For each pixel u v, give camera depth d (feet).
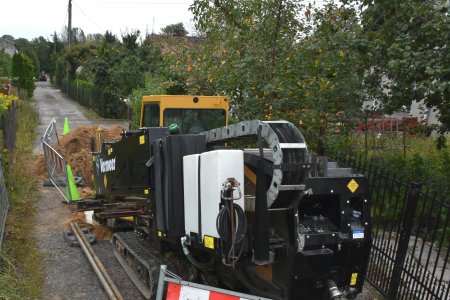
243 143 18.51
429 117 37.52
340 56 20.97
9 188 29.40
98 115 86.63
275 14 23.67
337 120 22.85
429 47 19.65
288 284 12.37
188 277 16.65
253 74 23.17
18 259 20.88
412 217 16.33
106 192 23.04
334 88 21.42
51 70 196.75
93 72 90.94
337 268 12.85
